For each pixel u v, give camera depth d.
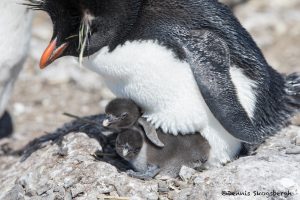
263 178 10.57
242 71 11.28
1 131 17.77
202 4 11.43
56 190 11.45
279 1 25.88
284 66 21.89
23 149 14.66
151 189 11.12
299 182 10.48
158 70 10.85
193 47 10.87
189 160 11.49
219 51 10.94
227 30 11.38
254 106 11.35
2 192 12.26
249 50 11.51
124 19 10.84
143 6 11.04
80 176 11.54
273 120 11.80
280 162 10.87
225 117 10.72
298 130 12.44
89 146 12.24
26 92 20.73
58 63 21.97
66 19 10.99
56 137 13.14
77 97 20.45
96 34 10.91
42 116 19.25
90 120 13.05
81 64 11.06
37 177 11.99
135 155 11.38
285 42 23.55
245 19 24.62
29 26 14.80
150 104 11.23
